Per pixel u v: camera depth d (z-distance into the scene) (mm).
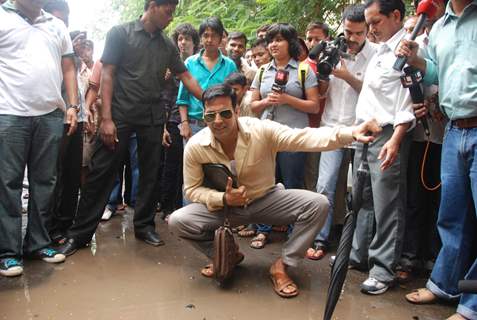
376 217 2895
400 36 2830
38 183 3242
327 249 3576
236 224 3098
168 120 4258
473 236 2604
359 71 3357
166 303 2746
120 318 2568
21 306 2674
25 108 3029
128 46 3461
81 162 3723
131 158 4656
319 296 2875
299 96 3451
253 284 3029
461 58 2344
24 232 3930
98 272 3154
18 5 3018
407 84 2604
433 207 3127
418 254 3207
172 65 3691
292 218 2961
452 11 2434
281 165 3594
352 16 3256
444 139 2545
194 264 3336
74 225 3559
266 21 5625
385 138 2824
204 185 3082
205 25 3877
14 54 2980
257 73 3691
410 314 2635
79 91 3691
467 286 1144
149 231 3742
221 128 2752
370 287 2857
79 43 3869
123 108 3512
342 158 3475
